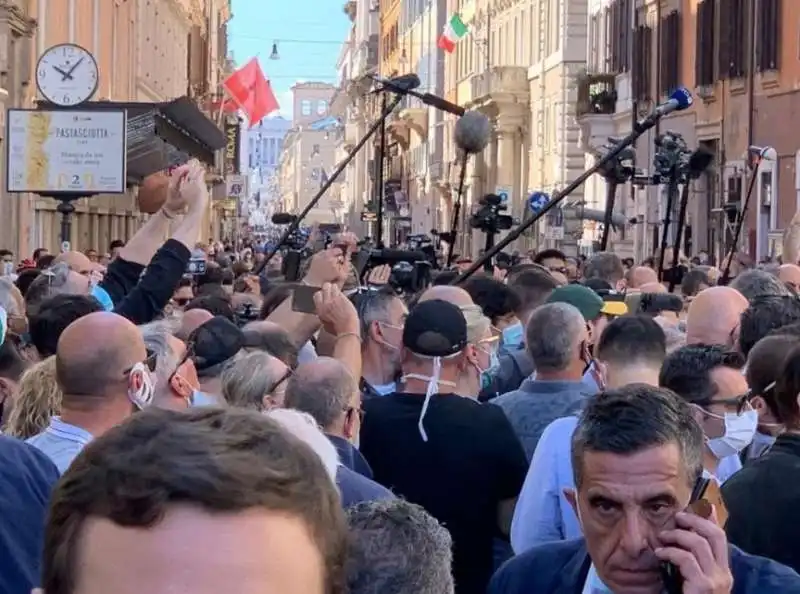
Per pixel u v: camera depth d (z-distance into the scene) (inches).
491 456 214.1
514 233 344.2
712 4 1187.3
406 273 376.5
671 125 1296.8
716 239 1162.0
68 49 655.1
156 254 259.9
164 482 60.0
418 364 218.7
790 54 1038.4
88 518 60.8
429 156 2448.3
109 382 177.0
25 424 197.0
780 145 1047.6
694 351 194.2
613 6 1505.9
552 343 233.1
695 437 124.0
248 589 59.4
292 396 195.2
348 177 3284.9
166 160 970.1
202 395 210.5
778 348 194.9
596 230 1411.2
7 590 148.3
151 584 58.9
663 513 121.8
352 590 113.9
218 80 3390.7
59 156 568.4
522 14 2028.8
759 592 124.0
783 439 174.6
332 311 239.8
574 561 137.9
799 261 501.4
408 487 212.7
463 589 212.5
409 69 3100.4
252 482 60.8
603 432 122.2
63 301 247.9
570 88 1731.1
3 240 908.6
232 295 456.1
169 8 2001.7
